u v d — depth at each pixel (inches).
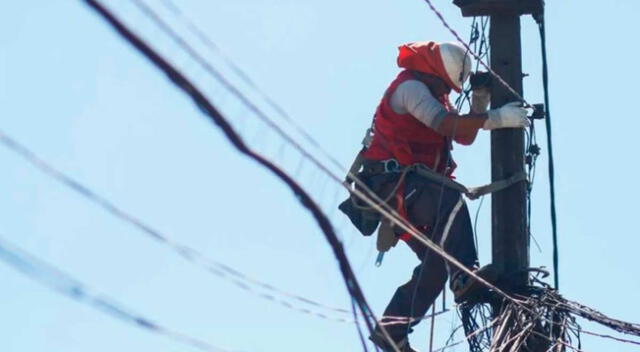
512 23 1333.7
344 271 706.8
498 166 1306.6
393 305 1182.9
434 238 1189.7
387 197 1192.8
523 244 1296.8
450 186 1199.6
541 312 1229.1
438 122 1181.7
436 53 1219.9
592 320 1245.1
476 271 1204.5
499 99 1309.1
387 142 1202.0
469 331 1240.8
